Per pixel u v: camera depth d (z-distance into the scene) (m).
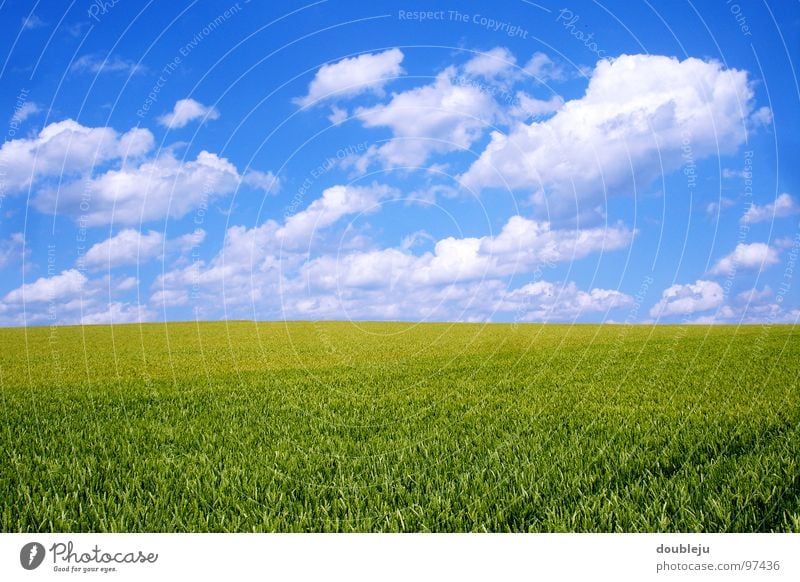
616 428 7.79
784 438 7.00
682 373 13.58
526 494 5.22
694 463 6.18
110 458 6.70
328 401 10.47
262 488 5.48
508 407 9.58
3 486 5.60
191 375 14.80
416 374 14.34
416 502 5.13
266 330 31.83
